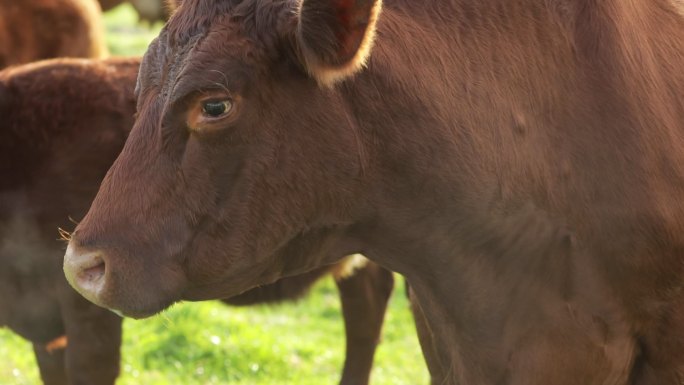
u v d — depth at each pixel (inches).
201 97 202.4
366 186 214.2
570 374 226.2
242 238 208.8
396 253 224.8
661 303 226.1
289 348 478.9
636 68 223.5
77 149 331.3
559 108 220.7
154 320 489.4
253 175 206.8
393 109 210.7
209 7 207.6
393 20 213.3
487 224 219.9
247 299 364.5
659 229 220.1
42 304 333.7
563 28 222.2
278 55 204.4
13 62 469.4
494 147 216.8
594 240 221.6
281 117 206.1
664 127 223.0
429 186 215.6
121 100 338.3
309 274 362.3
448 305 230.1
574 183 220.5
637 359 233.6
